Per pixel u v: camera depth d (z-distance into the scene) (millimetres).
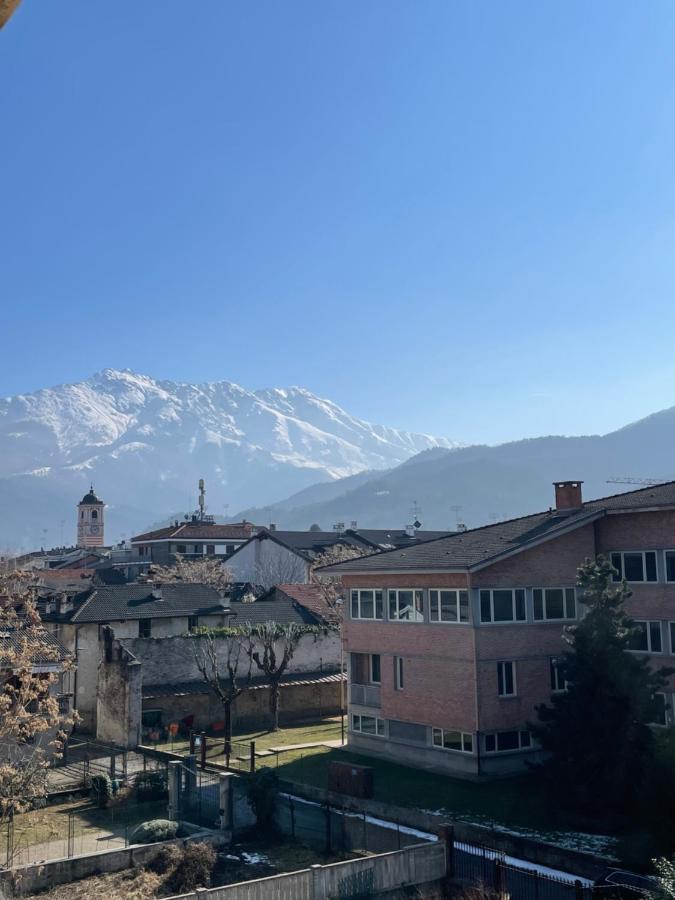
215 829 31812
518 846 28500
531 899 24438
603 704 32562
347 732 48281
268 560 101125
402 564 43219
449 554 42750
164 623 58625
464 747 39688
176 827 31312
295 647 56438
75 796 38031
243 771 40594
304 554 98000
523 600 40875
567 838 29969
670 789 26984
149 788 37344
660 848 26844
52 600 58688
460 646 39875
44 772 35406
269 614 64938
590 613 33875
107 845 30625
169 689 53250
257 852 30234
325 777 40062
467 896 24109
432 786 37312
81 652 54062
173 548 128875
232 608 63781
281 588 73188
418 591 42562
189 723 53312
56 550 182625
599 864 26281
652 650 39906
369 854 29531
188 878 27359
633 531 41406
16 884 26375
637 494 44781
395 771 40406
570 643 35344
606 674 32625
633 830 30484
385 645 44312
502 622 40031
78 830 32781
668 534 39531
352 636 46656
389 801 35219
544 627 41188
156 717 52469
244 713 55281
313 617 66250
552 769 33469
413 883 25766
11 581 49750
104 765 42656
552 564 41844
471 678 39156
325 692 59094
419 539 114812
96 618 55344
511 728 39500
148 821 32438
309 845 30906
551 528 41531
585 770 32625
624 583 35031
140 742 49188
